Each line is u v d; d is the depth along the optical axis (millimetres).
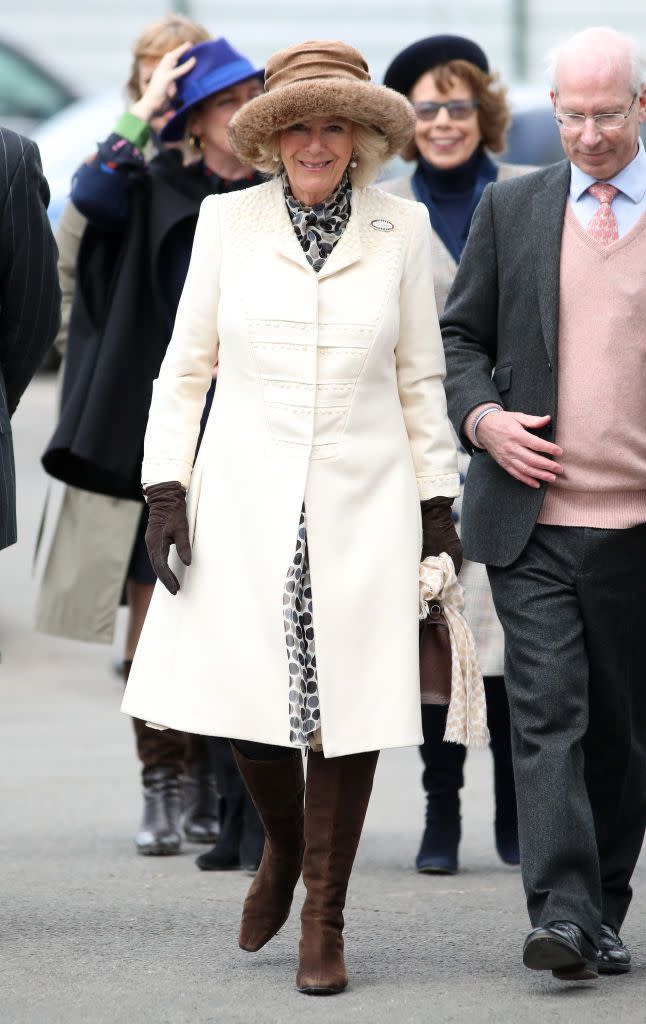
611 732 16703
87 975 16234
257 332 15727
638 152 16312
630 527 16250
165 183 21891
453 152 22188
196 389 16250
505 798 21641
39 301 17406
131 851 22156
